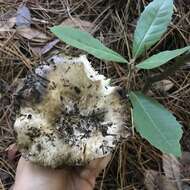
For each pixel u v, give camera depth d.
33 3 0.46
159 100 0.41
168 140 0.29
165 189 0.37
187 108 0.41
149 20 0.33
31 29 0.44
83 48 0.31
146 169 0.38
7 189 0.38
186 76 0.42
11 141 0.39
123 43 0.43
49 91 0.30
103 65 0.42
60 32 0.31
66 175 0.31
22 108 0.30
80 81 0.31
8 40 0.43
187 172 0.38
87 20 0.45
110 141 0.30
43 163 0.29
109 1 0.45
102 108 0.30
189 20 0.44
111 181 0.38
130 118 0.32
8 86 0.41
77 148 0.29
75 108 0.30
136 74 0.41
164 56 0.30
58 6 0.46
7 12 0.45
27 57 0.43
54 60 0.31
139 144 0.39
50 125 0.30
